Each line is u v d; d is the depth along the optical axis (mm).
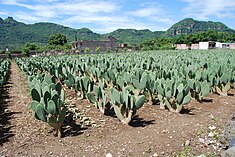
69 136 4605
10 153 4031
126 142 4305
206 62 10305
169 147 4133
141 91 6625
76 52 55406
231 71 7945
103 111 5688
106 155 3881
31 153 4023
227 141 4113
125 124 5078
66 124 5180
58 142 4371
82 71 9961
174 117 5488
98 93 5715
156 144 4219
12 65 29031
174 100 5770
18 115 6008
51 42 80688
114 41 77250
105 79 8250
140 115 5656
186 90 5672
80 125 5129
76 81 7352
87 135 4617
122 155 3908
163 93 5816
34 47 59125
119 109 5078
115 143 4281
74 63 11977
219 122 5211
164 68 8711
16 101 7699
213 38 78312
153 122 5199
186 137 4484
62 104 4816
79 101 6891
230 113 5824
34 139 4508
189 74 7934
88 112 5891
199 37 76000
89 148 4141
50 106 4316
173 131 4723
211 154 3908
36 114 4363
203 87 6512
